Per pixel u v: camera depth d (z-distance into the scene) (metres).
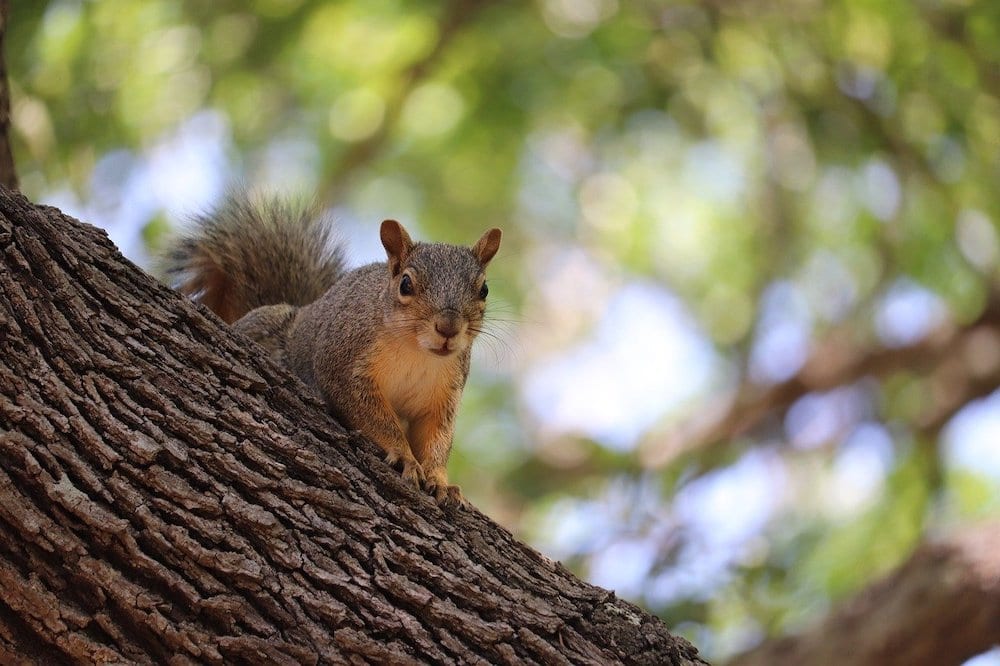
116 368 5.25
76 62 13.44
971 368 15.37
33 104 12.28
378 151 16.02
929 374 15.88
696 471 16.41
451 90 16.17
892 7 13.95
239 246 9.58
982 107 13.92
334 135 15.65
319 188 15.42
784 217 16.81
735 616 12.77
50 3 12.95
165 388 5.33
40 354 5.13
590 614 5.55
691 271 18.78
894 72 14.11
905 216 15.41
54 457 4.96
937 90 14.05
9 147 7.13
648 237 18.73
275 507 5.25
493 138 16.45
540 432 17.80
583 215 18.67
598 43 15.74
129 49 14.09
